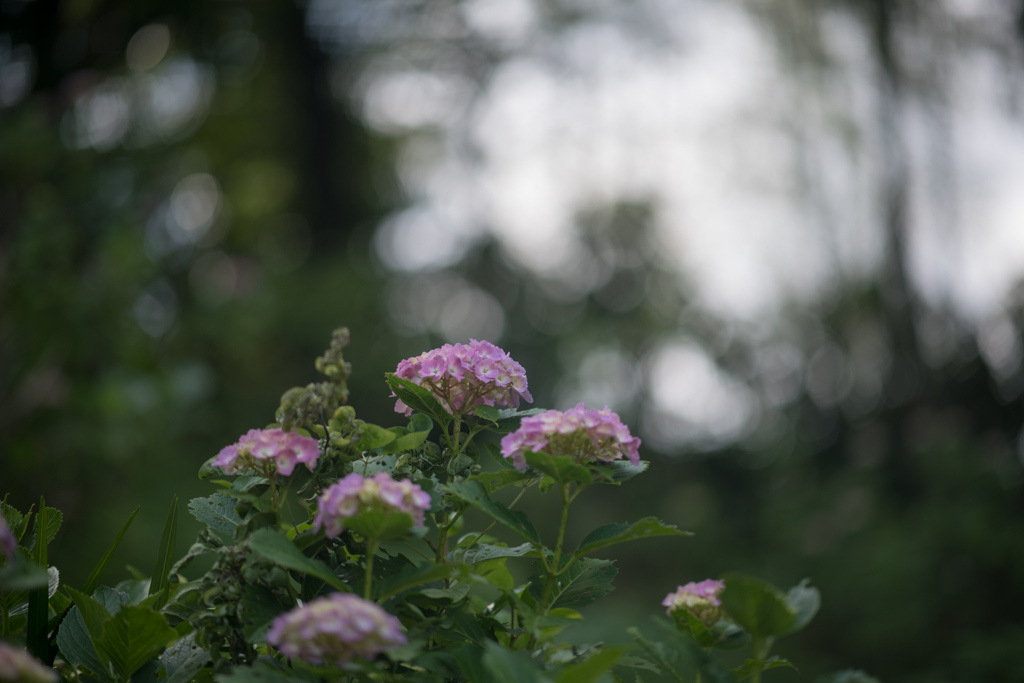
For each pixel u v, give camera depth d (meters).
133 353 4.61
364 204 13.46
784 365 14.48
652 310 14.73
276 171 11.99
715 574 9.68
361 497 1.08
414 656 1.05
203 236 8.14
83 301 4.40
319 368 1.27
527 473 1.40
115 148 5.79
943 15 10.68
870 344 12.75
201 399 5.28
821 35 12.91
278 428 1.27
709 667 1.12
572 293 14.95
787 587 8.52
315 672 1.03
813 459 12.52
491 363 1.42
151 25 7.48
